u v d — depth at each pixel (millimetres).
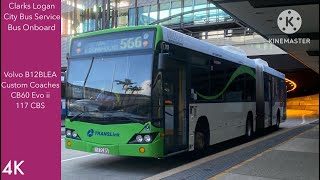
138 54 8859
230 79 13109
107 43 9289
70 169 9281
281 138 14922
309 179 7383
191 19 38250
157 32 8820
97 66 9289
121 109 8750
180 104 9609
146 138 8469
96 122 8984
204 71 11000
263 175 7715
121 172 8977
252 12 14234
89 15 45031
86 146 9047
